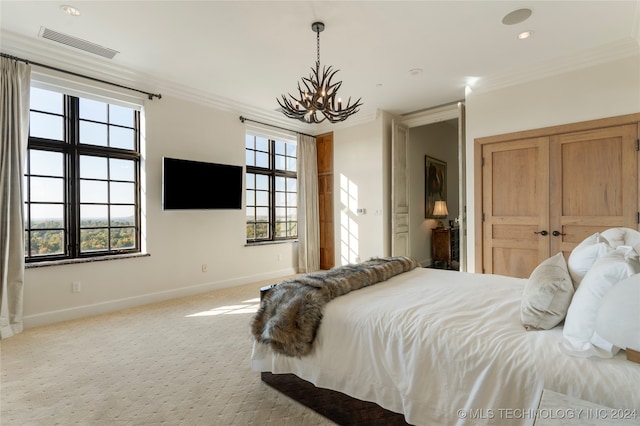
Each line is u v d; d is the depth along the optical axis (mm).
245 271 5070
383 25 2887
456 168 7773
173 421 1734
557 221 3643
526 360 1163
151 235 4027
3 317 2887
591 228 3447
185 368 2326
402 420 1445
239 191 4848
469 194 4277
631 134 3225
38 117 3332
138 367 2340
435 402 1307
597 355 1115
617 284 1101
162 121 4137
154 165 4062
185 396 1970
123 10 2652
